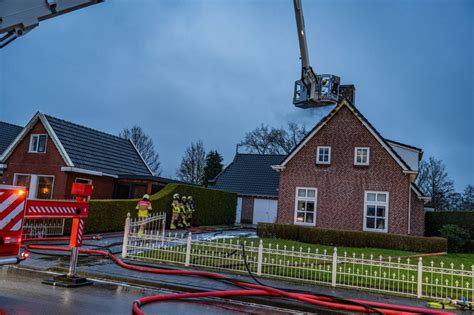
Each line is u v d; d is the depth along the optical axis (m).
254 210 35.06
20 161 24.09
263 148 52.25
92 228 18.25
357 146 21.89
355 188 21.52
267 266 10.99
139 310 6.55
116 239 16.92
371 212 21.11
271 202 34.69
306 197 22.42
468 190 55.56
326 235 18.95
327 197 21.95
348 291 9.23
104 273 9.63
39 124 24.06
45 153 23.47
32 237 15.34
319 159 22.55
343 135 22.27
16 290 7.60
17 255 6.92
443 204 52.41
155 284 8.99
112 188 25.81
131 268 10.29
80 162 23.59
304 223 22.20
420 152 26.67
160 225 22.27
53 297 7.29
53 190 22.88
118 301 7.42
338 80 22.64
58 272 9.72
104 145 28.03
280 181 23.08
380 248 18.27
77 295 7.60
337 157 22.14
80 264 10.61
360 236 18.56
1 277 8.72
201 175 60.34
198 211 26.70
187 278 9.62
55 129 24.00
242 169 38.16
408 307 7.75
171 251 11.71
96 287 8.47
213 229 25.08
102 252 12.22
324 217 21.81
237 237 19.80
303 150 22.92
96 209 18.50
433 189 52.34
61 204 8.03
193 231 22.66
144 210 18.30
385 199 20.94
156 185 26.06
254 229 28.39
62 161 22.95
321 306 7.86
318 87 22.39
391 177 20.95
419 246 17.86
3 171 24.48
